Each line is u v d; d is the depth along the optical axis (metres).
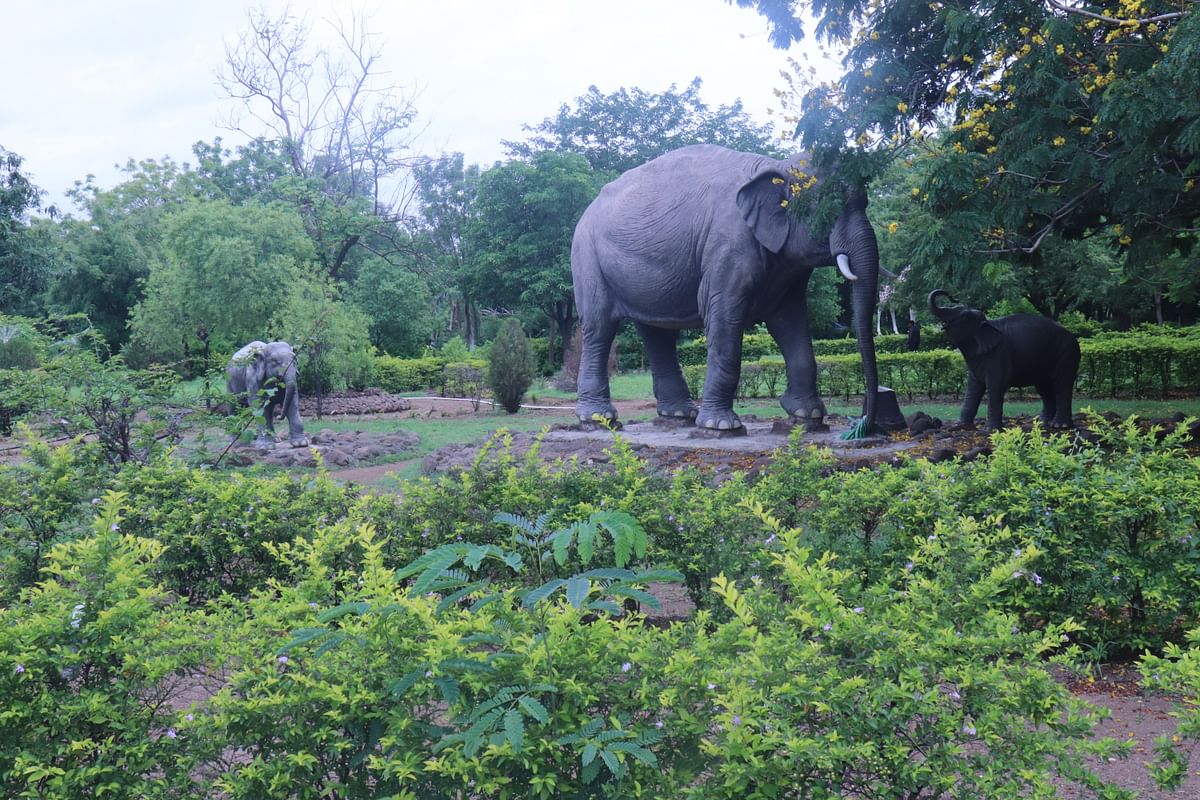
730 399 13.12
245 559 5.66
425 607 2.78
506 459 5.95
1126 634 5.05
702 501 5.23
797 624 3.06
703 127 45.44
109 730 2.92
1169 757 2.97
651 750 2.56
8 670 2.80
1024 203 9.75
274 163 50.12
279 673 2.80
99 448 7.13
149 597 3.35
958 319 11.42
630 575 2.74
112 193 52.47
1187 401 17.58
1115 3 10.04
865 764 2.50
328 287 27.11
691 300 13.70
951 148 10.48
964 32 9.77
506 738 2.34
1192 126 8.22
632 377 36.03
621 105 45.19
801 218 11.91
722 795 2.39
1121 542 5.01
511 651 2.73
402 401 28.27
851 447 11.10
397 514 5.50
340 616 3.27
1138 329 28.70
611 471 6.11
